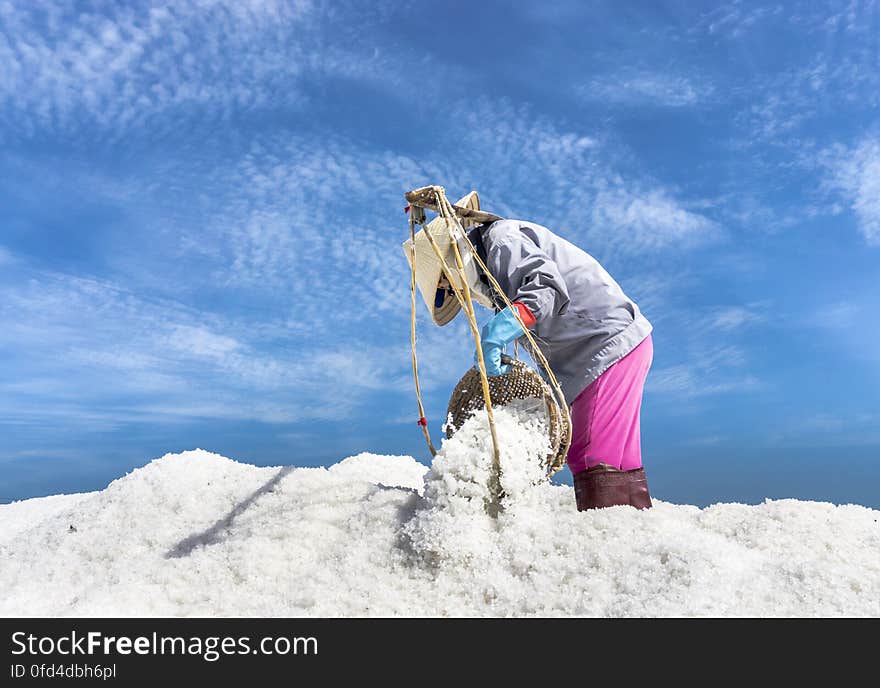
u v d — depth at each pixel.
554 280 3.09
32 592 2.85
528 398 3.26
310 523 3.14
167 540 3.33
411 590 2.67
